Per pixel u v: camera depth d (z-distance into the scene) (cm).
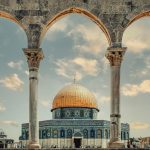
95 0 4953
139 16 5009
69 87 12188
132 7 4944
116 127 4800
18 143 11144
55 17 4981
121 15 4928
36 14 4941
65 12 5000
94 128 11350
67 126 11400
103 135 11319
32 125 4809
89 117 11962
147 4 4947
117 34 4903
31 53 4878
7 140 10925
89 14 4994
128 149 4644
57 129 11412
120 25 4919
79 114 11881
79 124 11400
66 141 11350
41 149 4672
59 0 4953
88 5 4938
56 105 12044
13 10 4944
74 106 11888
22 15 4941
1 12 4956
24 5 4956
